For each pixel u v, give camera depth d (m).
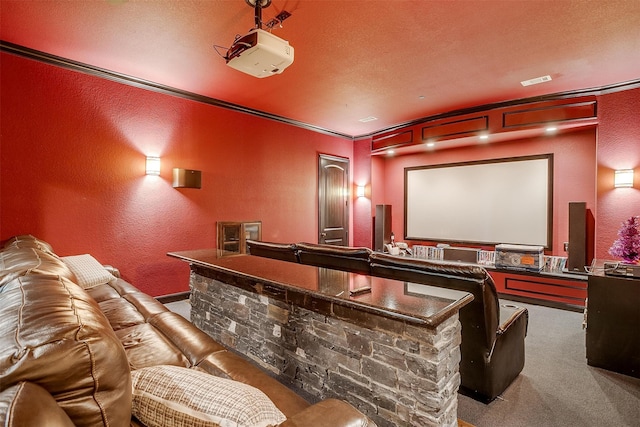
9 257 1.99
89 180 3.48
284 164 5.39
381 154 6.38
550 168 4.68
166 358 1.58
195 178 4.14
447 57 3.21
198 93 4.24
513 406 2.03
